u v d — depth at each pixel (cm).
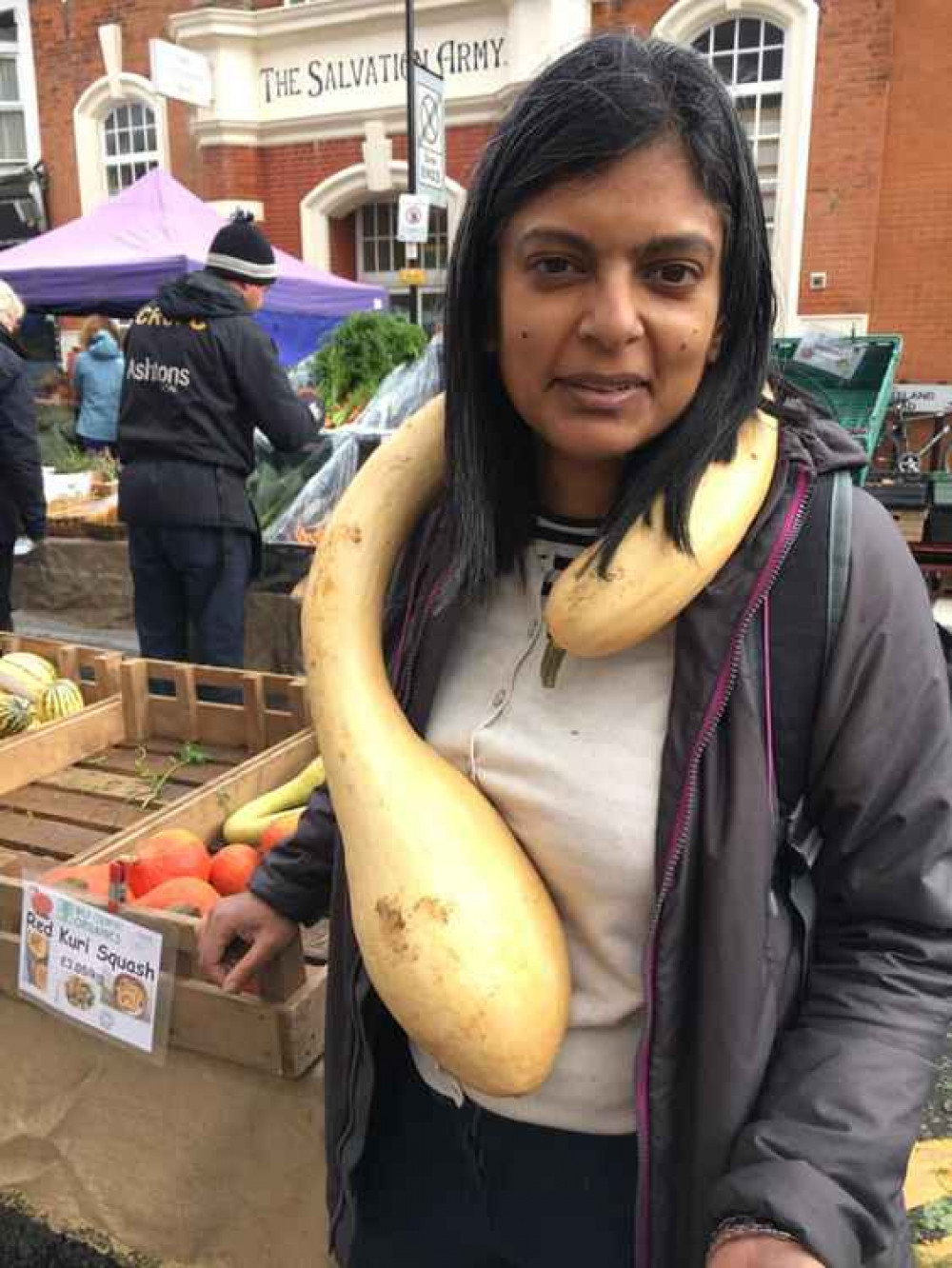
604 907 102
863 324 977
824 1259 82
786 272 987
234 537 404
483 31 1034
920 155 937
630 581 94
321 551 123
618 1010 104
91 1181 177
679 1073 99
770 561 93
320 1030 156
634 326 88
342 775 110
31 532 496
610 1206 110
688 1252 99
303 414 406
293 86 1134
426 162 841
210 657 414
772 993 95
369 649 118
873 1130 86
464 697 112
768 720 94
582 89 85
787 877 99
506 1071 98
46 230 1358
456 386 105
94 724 265
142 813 235
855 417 653
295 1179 159
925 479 662
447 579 111
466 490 107
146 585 420
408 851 102
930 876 92
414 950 99
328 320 952
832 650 92
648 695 100
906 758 92
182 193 812
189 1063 162
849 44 926
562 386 93
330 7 1077
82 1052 173
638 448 99
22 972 174
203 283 385
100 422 902
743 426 99
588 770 100
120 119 1294
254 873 142
